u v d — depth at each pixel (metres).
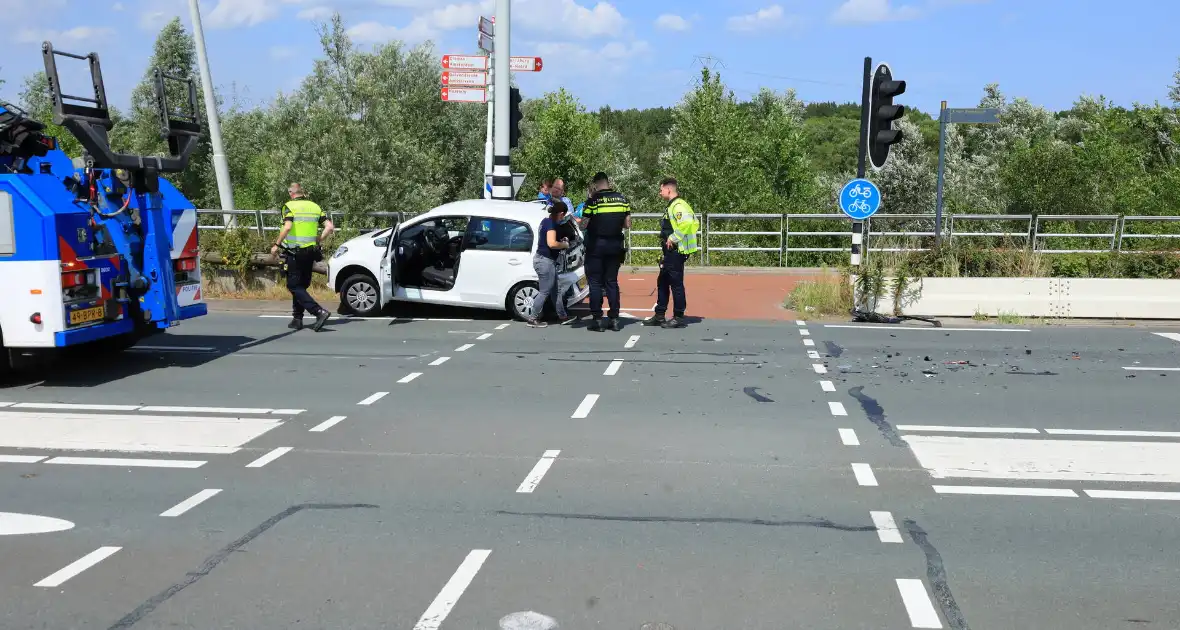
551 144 36.44
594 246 12.04
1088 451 6.79
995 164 43.81
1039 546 5.00
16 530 5.22
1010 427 7.45
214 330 12.28
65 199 8.84
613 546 4.98
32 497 5.78
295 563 4.76
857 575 4.62
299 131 31.45
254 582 4.53
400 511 5.52
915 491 5.89
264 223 20.30
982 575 4.63
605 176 12.08
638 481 6.07
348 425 7.50
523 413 7.88
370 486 5.98
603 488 5.93
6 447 6.88
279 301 15.23
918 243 15.66
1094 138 33.78
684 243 12.37
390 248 12.79
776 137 40.50
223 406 8.13
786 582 4.53
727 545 5.00
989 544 5.03
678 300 12.63
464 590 4.43
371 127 28.53
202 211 17.98
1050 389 8.82
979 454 6.70
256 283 15.74
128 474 6.24
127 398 8.45
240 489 5.93
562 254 12.89
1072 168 30.95
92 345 10.38
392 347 11.01
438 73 39.81
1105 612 4.24
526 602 4.30
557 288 12.68
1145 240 19.66
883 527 5.27
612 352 10.70
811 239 21.84
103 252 9.22
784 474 6.22
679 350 10.83
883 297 13.51
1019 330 12.45
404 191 27.98
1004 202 32.62
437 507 5.58
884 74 12.72
